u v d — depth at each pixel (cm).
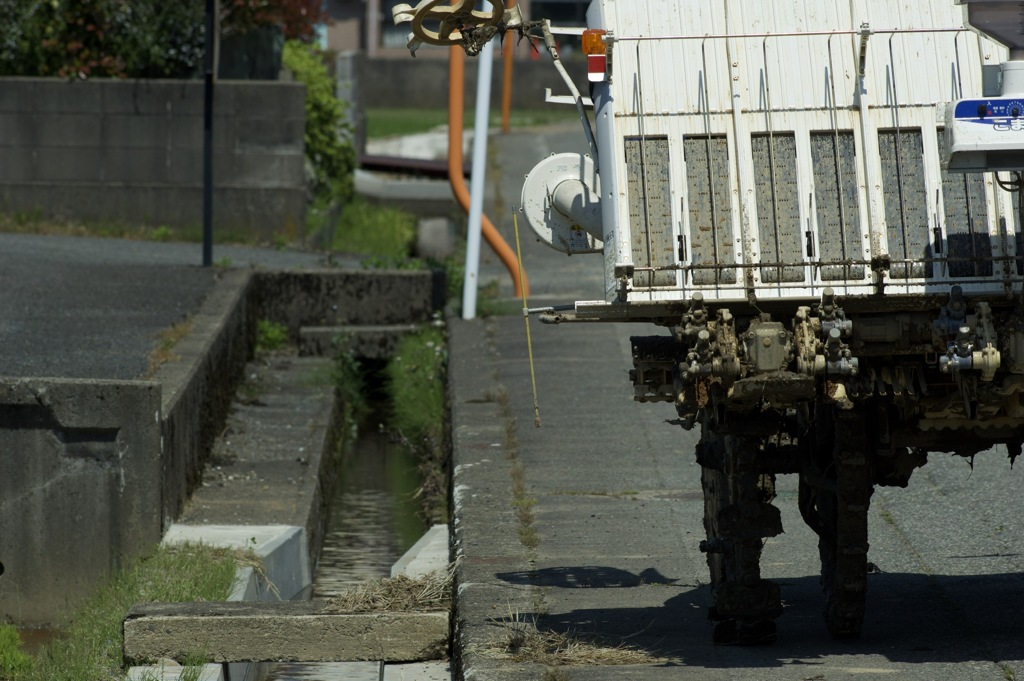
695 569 2083
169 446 2477
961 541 2231
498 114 9969
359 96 7394
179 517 2594
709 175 1577
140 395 2347
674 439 2973
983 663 1566
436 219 6444
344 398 4028
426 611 1862
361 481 3372
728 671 1548
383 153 7950
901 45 1598
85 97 5225
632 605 1894
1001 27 1464
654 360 1667
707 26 1609
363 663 2145
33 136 5231
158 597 2028
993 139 1384
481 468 2742
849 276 1548
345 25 11006
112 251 4784
